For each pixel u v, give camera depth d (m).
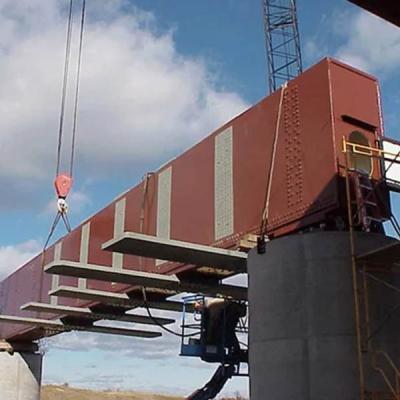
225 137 20.48
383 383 14.10
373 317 14.52
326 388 14.11
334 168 15.95
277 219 17.53
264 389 15.03
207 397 27.84
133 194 25.81
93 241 28.61
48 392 98.38
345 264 14.87
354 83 17.03
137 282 22.92
